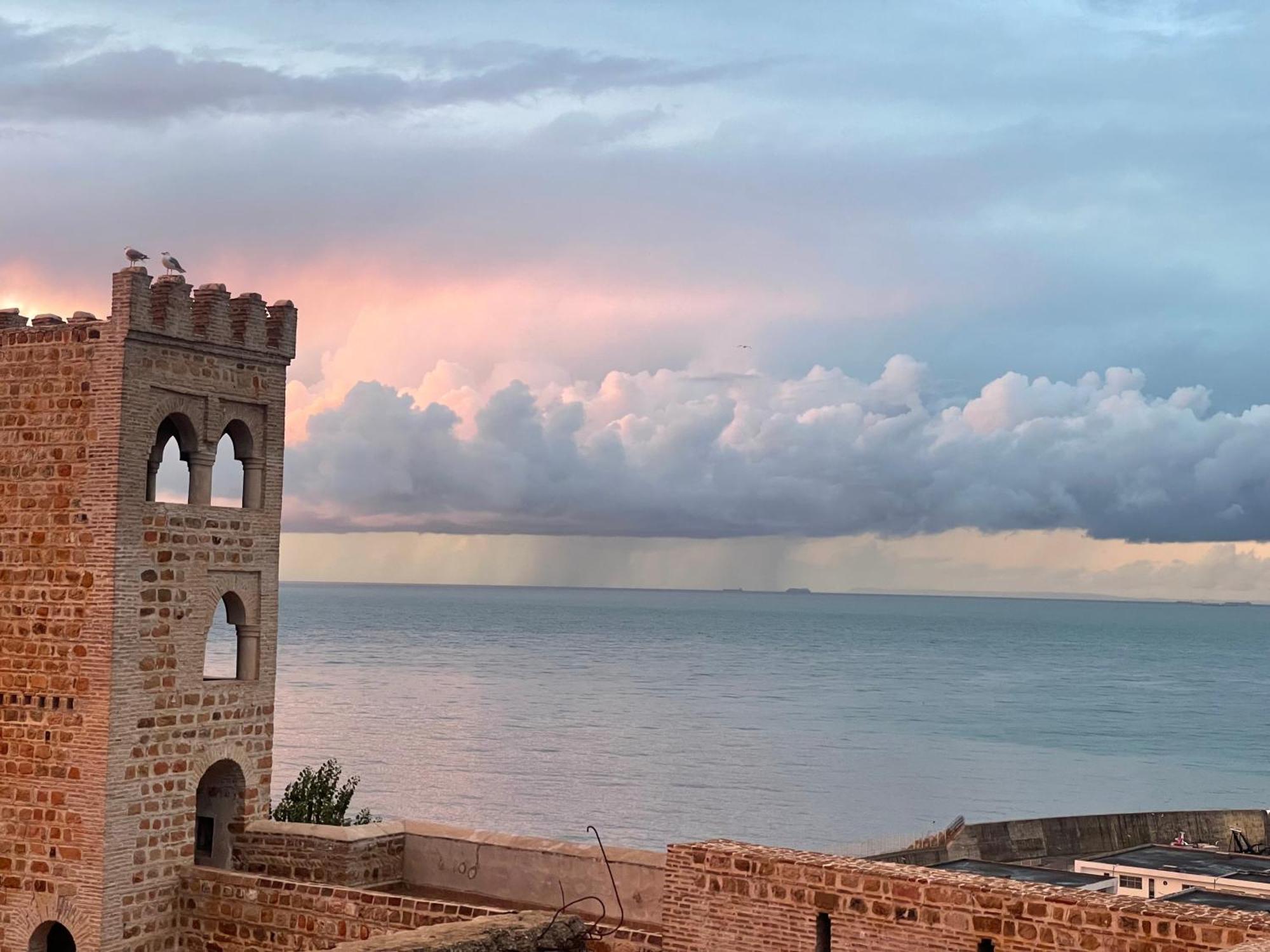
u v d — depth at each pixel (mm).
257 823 37844
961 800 139250
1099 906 23406
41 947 35750
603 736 175875
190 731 36781
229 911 35500
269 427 39094
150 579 35969
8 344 36750
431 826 37250
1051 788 150625
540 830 113125
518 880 35062
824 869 26141
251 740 38281
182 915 36188
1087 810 135375
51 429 36156
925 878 25188
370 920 33281
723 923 27219
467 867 36031
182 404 37031
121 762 35219
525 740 167375
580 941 29531
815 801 134750
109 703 34969
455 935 27594
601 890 33594
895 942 25281
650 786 137500
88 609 35375
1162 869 56562
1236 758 176625
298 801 53094
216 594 37594
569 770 144000
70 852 35188
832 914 25984
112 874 34969
